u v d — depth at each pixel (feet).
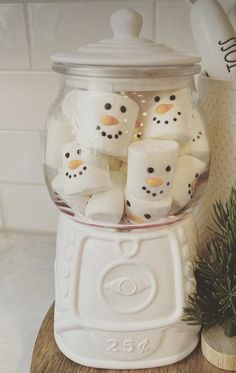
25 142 2.00
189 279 1.29
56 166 1.27
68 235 1.29
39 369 1.32
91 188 1.17
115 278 1.24
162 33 1.73
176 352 1.33
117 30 1.23
